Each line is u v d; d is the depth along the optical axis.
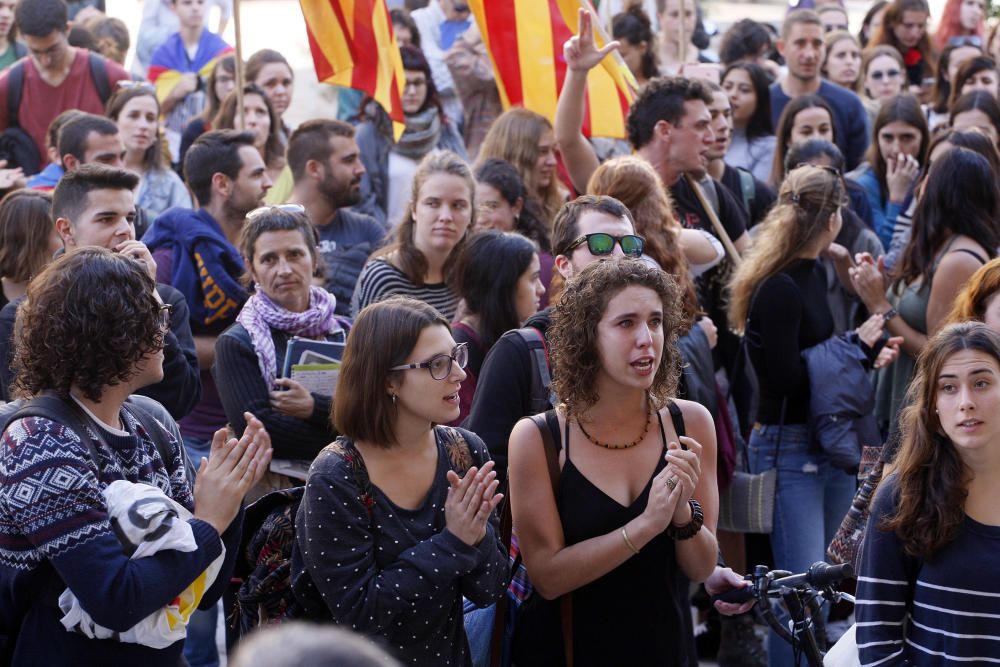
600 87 8.33
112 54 11.58
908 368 6.86
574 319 4.28
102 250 3.64
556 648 4.38
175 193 9.06
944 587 3.91
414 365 4.04
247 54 13.63
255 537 4.43
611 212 5.23
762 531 6.05
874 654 3.96
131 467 3.71
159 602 3.47
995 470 3.93
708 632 7.12
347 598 3.92
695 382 5.69
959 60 11.58
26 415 3.50
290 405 5.50
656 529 4.11
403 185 9.81
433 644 4.02
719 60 12.84
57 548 3.38
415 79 9.83
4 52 10.99
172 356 5.28
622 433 4.36
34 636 3.52
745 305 6.45
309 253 5.85
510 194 7.30
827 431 6.15
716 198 7.74
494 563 4.12
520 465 4.34
